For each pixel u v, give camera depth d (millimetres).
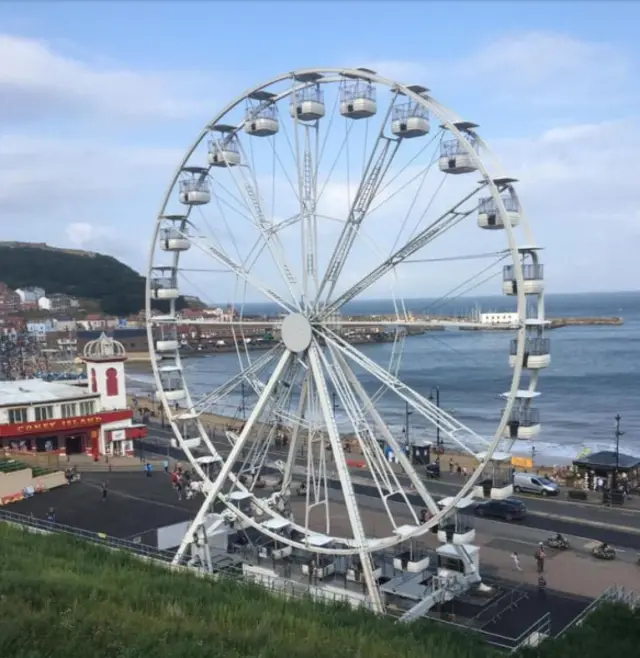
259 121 39625
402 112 34500
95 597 24312
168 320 42781
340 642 23000
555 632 31609
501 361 198875
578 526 48938
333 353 36031
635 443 99625
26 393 74438
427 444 71438
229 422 97625
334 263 36344
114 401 78250
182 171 42375
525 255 32250
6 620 20391
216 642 21250
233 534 43281
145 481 62312
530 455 89188
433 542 45219
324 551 34156
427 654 22766
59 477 60562
